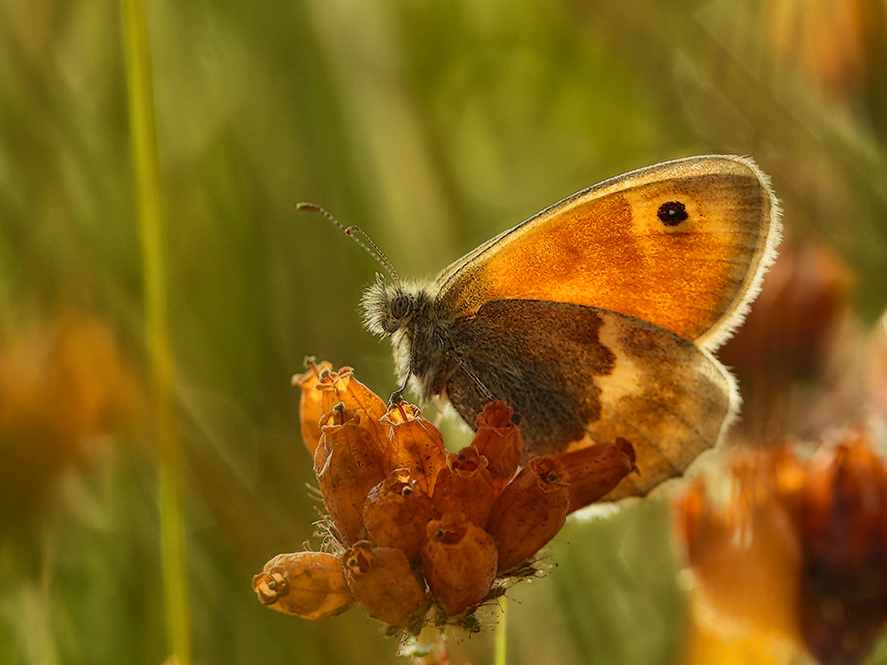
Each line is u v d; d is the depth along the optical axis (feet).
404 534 0.74
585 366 0.79
